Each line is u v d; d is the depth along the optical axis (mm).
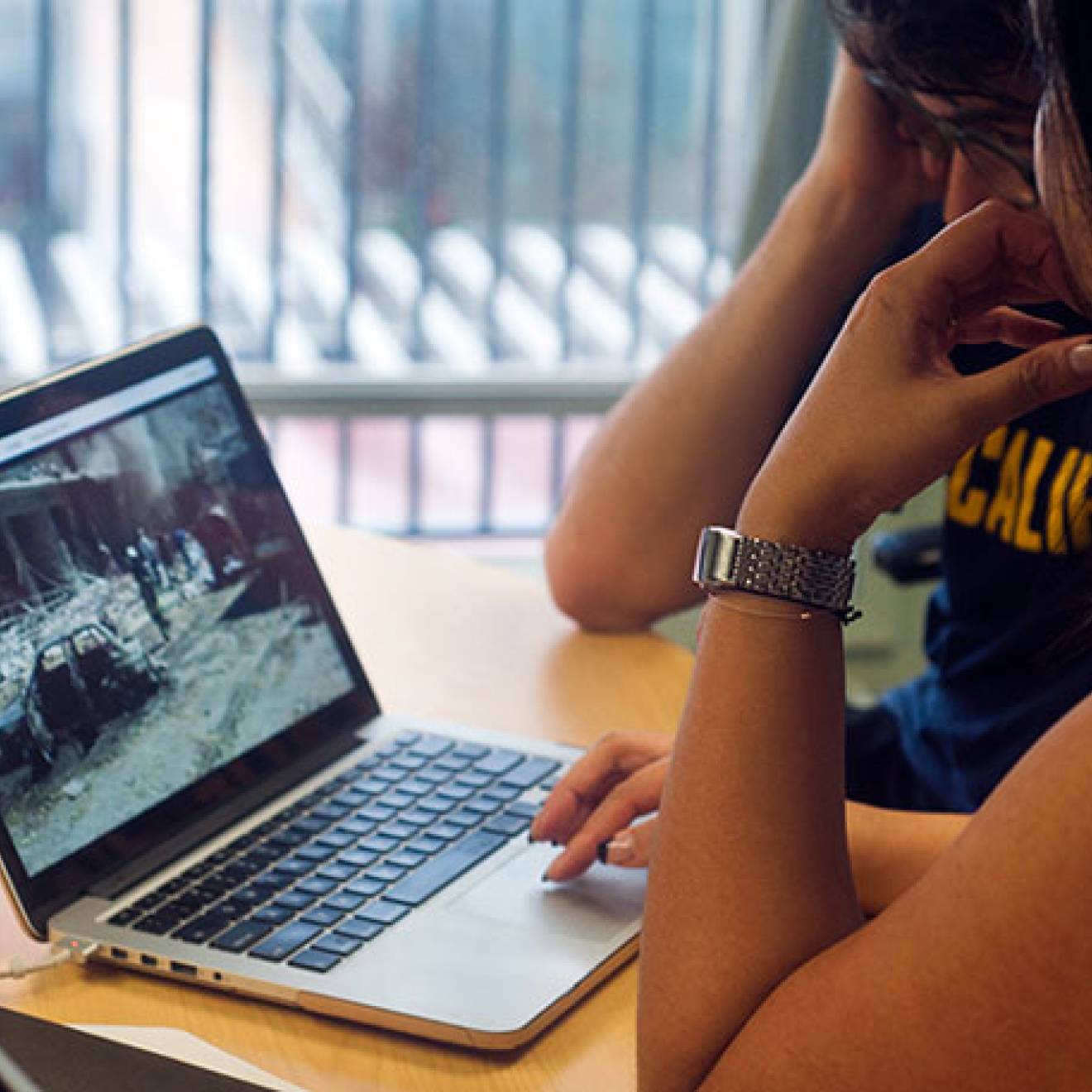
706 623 974
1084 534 1304
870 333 966
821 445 952
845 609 959
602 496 1546
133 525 1201
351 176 3088
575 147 3172
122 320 3090
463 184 3160
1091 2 769
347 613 1562
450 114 3111
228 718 1216
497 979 1017
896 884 1154
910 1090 841
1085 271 826
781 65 2477
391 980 1008
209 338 1316
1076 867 798
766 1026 893
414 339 3203
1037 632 1351
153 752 1155
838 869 948
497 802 1220
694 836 943
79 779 1103
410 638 1518
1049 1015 807
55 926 1052
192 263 3100
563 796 1173
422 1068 965
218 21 2947
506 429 3510
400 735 1312
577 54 3113
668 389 1549
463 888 1111
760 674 947
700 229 3254
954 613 1454
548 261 3238
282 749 1244
